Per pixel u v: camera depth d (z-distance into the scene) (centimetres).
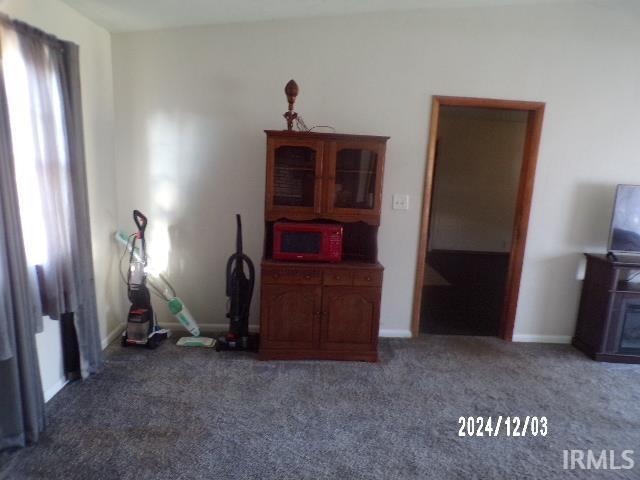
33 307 193
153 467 175
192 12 258
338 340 278
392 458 187
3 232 167
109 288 294
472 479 177
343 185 275
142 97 292
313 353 278
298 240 271
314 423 210
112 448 186
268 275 267
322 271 268
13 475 168
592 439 207
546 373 276
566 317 329
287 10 267
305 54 289
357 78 293
